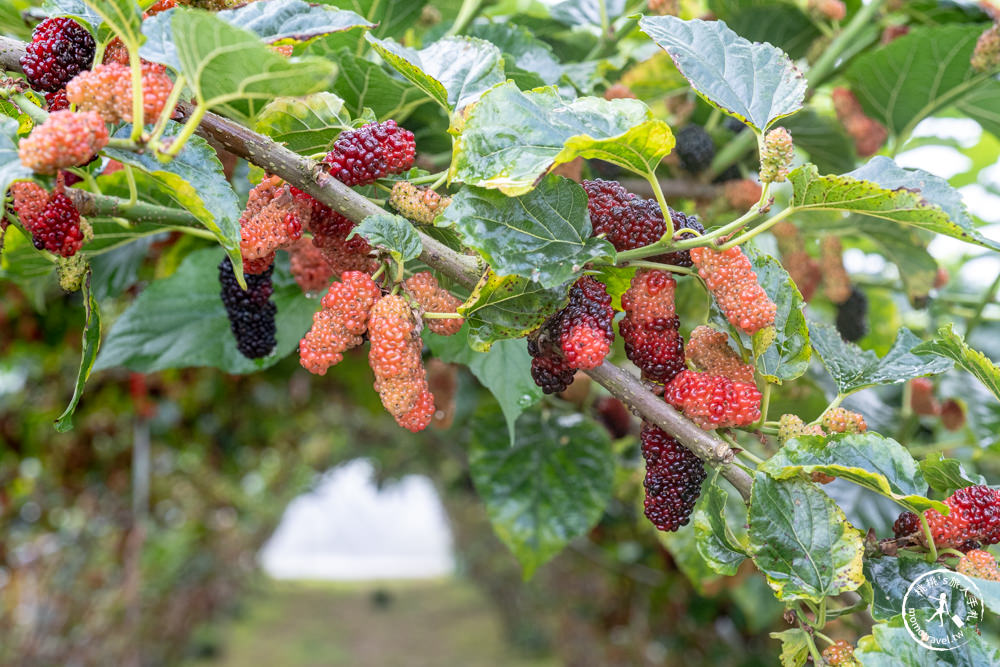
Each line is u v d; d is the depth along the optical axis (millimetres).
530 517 482
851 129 460
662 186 463
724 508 267
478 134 251
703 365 284
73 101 234
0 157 234
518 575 2842
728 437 274
